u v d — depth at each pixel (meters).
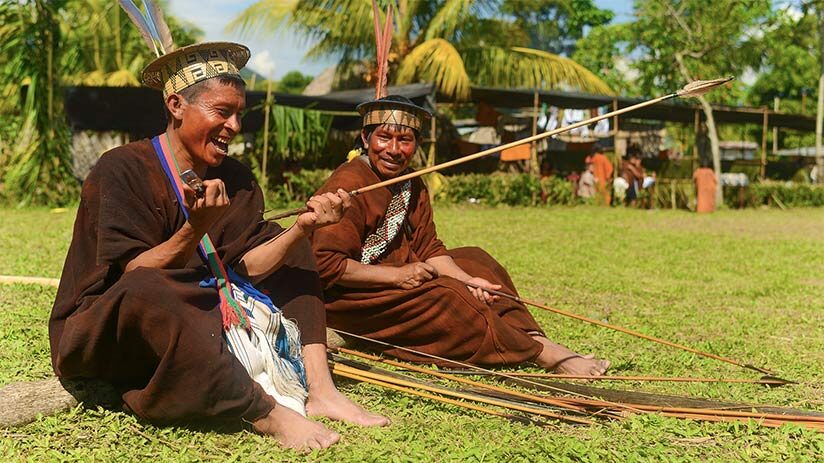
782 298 8.31
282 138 18.67
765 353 5.60
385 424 3.66
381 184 3.88
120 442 3.36
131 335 3.36
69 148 18.45
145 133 18.41
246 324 3.54
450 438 3.55
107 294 3.33
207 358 3.30
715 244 13.84
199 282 3.46
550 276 9.27
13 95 17.94
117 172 3.49
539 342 4.88
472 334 4.83
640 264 10.72
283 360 3.69
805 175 30.95
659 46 26.52
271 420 3.43
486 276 5.27
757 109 27.23
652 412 3.91
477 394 4.10
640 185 24.34
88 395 3.67
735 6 25.70
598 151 25.23
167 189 3.58
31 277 7.06
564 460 3.28
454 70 21.86
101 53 24.66
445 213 19.11
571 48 40.25
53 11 18.12
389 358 5.04
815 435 3.61
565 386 4.38
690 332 6.37
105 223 3.42
